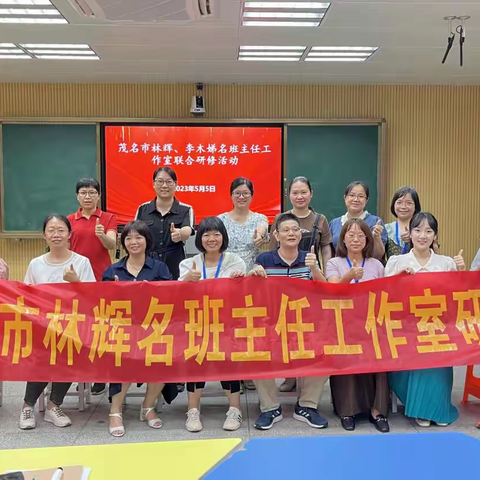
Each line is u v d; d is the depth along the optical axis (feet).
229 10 11.63
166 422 9.40
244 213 10.99
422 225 9.35
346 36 13.58
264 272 9.07
